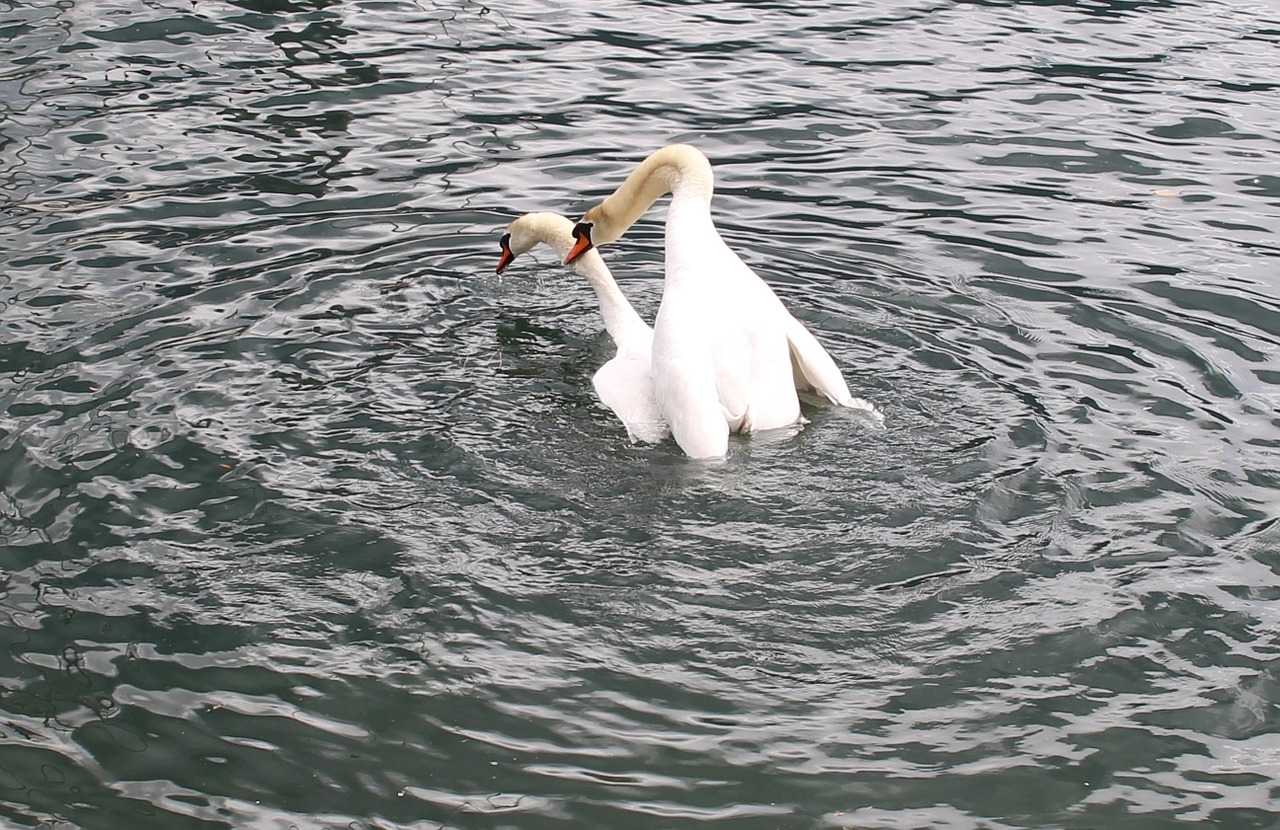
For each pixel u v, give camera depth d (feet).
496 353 29.25
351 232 35.17
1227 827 16.88
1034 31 51.55
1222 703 18.85
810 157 40.55
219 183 37.76
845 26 52.06
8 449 24.32
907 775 17.56
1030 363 28.40
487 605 20.47
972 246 34.68
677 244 27.76
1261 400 26.89
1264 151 40.73
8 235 34.04
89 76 44.86
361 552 21.72
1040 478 23.82
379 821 16.75
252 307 30.55
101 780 17.33
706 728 18.25
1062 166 39.83
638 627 20.04
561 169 39.65
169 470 23.89
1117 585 21.11
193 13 50.90
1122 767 17.76
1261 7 54.49
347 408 26.22
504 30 51.08
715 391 24.75
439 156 40.22
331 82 45.44
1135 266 33.45
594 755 17.78
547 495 23.27
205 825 16.69
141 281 31.71
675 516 22.65
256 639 19.83
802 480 23.68
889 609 20.51
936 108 44.14
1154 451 24.85
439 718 18.37
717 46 49.88
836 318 30.45
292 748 17.87
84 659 19.42
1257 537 22.40
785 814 16.93
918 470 24.02
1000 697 18.89
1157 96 45.03
